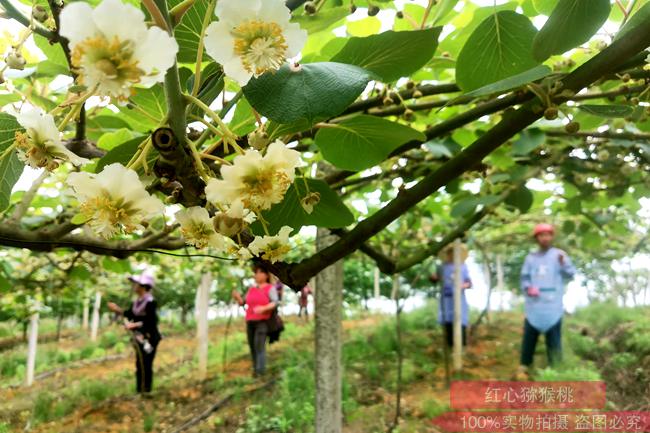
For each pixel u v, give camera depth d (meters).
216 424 4.90
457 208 2.90
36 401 5.65
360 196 3.85
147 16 0.81
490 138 1.05
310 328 10.41
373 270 13.63
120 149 0.95
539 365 6.27
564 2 0.96
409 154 2.63
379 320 11.14
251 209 0.76
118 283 8.75
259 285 6.71
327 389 3.00
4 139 0.93
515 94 1.34
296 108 0.72
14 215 1.58
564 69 1.51
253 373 6.70
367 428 4.44
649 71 1.28
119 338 12.01
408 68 1.07
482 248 8.22
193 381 6.60
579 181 3.18
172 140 0.72
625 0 1.38
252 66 0.72
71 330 15.45
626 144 2.47
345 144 1.21
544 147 2.87
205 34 0.79
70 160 0.76
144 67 0.61
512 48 1.22
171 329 14.73
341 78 0.74
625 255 9.00
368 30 1.75
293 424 4.61
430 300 10.35
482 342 8.06
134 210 0.74
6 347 11.56
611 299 13.03
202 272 6.43
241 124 0.98
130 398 5.99
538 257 6.05
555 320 5.85
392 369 6.22
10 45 0.91
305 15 1.18
